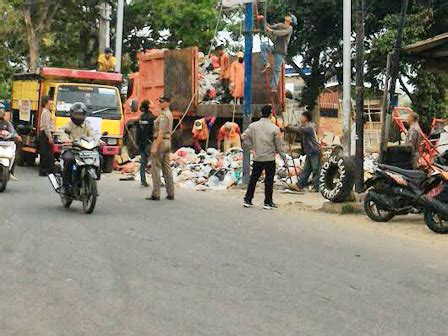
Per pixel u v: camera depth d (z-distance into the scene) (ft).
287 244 31.71
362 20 42.34
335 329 19.40
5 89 114.93
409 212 38.60
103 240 31.48
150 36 117.70
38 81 65.82
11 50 114.42
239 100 70.23
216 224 36.70
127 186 53.98
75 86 64.23
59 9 103.96
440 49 43.57
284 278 25.17
